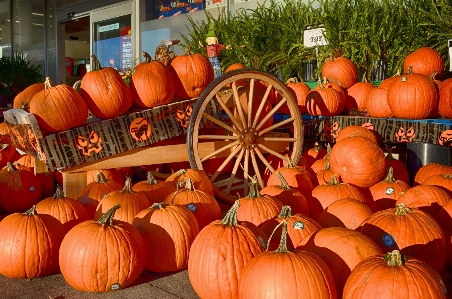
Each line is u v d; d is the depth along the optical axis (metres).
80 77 13.76
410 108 4.52
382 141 4.77
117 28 11.09
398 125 4.64
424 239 2.51
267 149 4.25
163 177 4.91
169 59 4.44
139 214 2.90
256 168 4.17
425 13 5.83
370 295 1.90
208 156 4.05
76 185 3.83
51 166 3.58
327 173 4.01
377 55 5.97
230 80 3.97
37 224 2.79
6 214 4.18
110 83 3.77
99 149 3.78
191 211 3.06
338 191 3.35
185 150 4.23
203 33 8.04
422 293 1.87
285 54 6.60
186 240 2.82
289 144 5.09
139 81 3.97
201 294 2.39
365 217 2.86
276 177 3.72
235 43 7.18
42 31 13.83
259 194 3.04
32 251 2.72
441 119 4.53
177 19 9.74
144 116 3.96
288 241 2.61
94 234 2.54
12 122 3.78
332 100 5.27
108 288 2.55
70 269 2.53
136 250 2.59
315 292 2.01
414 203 3.11
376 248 2.33
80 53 15.17
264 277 2.04
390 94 4.66
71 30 14.77
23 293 2.63
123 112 3.91
